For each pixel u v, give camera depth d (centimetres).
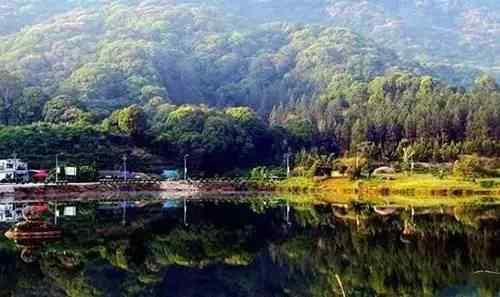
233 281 5147
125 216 9762
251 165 19175
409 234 7300
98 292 4812
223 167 18612
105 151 17012
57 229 7619
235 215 9925
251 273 5450
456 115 18338
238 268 5681
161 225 8675
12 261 6006
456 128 18238
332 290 4753
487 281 4806
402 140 18112
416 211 9869
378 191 13500
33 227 7469
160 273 5497
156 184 15288
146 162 17438
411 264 5566
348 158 16600
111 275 5422
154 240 7344
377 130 19225
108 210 10725
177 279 5253
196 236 7669
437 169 15275
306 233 7738
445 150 16438
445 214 9325
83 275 5416
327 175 15388
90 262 5981
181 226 8588
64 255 6312
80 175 15250
